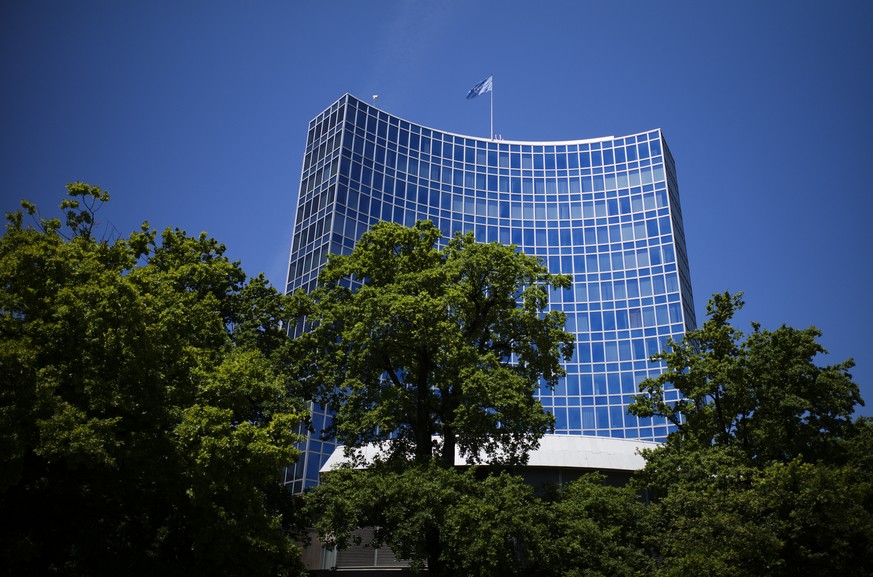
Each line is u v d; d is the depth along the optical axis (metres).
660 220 90.25
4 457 19.86
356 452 47.12
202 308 29.61
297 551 27.42
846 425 35.91
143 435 23.95
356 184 86.31
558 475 43.75
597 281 88.88
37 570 23.83
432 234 38.06
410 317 31.95
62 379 22.81
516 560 28.70
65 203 31.23
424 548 29.14
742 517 28.89
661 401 39.41
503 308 36.72
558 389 82.38
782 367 35.72
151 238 36.94
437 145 95.56
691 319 88.38
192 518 25.23
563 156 98.00
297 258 83.94
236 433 24.94
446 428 34.28
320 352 36.56
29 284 23.30
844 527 27.19
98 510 24.94
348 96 91.12
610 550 30.81
